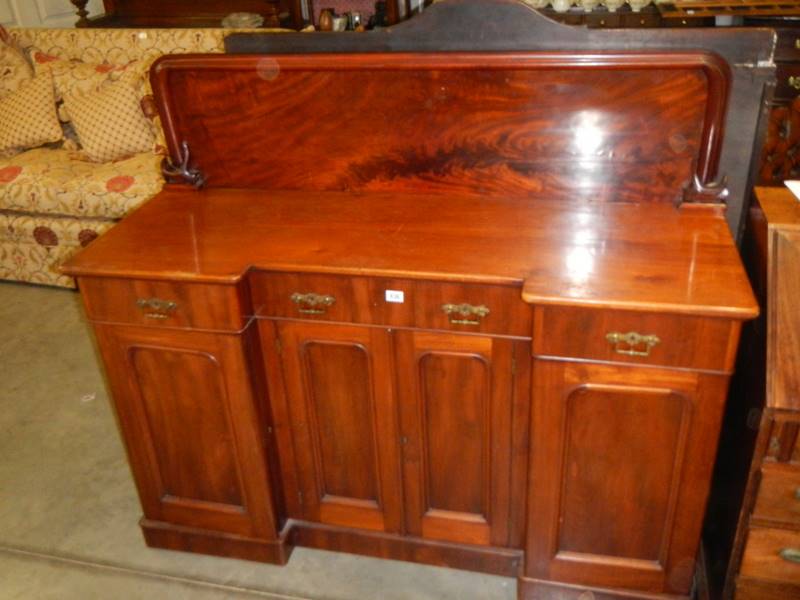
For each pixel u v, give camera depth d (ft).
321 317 4.82
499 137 5.28
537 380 4.48
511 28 5.15
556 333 4.26
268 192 5.88
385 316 4.70
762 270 4.57
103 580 5.80
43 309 9.91
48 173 9.71
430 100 5.26
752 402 4.42
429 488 5.37
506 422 4.91
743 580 4.61
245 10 13.37
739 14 8.97
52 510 6.56
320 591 5.61
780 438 4.09
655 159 5.11
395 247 4.79
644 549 4.96
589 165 5.24
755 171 5.35
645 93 4.91
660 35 4.97
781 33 8.88
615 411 4.50
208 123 5.74
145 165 9.80
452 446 5.14
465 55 4.94
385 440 5.21
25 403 8.04
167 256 4.86
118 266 4.77
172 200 5.82
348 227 5.14
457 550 5.54
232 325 4.78
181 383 5.20
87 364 8.70
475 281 4.37
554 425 4.60
